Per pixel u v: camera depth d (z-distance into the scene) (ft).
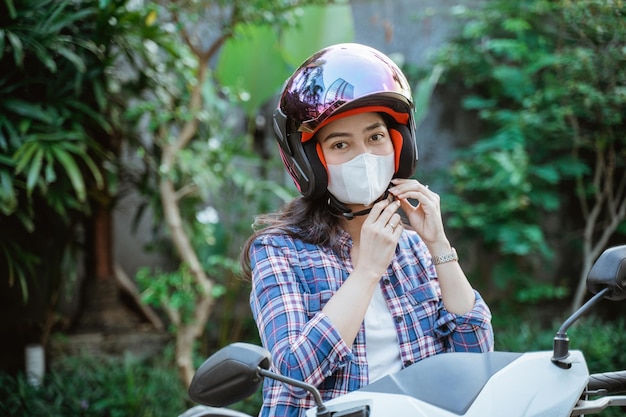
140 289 18.08
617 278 4.80
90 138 13.76
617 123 17.19
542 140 19.86
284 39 18.39
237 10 14.88
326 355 5.10
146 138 17.98
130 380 14.57
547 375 4.60
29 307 17.16
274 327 5.37
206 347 18.99
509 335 17.46
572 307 19.71
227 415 7.45
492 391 4.48
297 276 5.68
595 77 15.81
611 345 15.42
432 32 21.67
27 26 12.14
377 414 4.37
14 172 12.44
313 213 5.99
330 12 18.31
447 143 21.75
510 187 19.75
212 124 16.39
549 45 18.84
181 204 16.28
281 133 5.80
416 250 6.15
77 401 14.11
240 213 19.70
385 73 5.59
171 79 15.26
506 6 19.80
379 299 5.79
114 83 13.53
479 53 20.65
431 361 4.82
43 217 15.12
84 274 18.39
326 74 5.54
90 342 16.75
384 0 21.59
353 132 5.62
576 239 21.07
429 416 4.32
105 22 12.91
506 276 20.51
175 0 14.98
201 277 15.24
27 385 14.56
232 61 18.26
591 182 20.38
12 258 14.06
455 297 5.73
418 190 5.79
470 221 20.06
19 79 12.96
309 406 5.38
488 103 20.75
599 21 13.98
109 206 16.71
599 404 4.56
